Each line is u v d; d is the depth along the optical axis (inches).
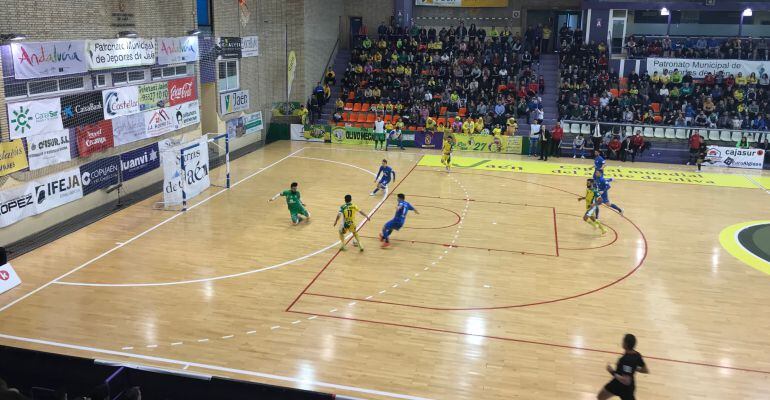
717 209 881.5
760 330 510.6
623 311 542.0
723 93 1381.6
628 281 610.5
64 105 752.3
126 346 464.8
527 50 1518.2
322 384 419.2
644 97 1374.3
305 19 1379.2
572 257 674.2
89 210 807.7
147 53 903.7
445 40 1557.6
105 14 827.4
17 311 520.4
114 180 854.5
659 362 455.5
